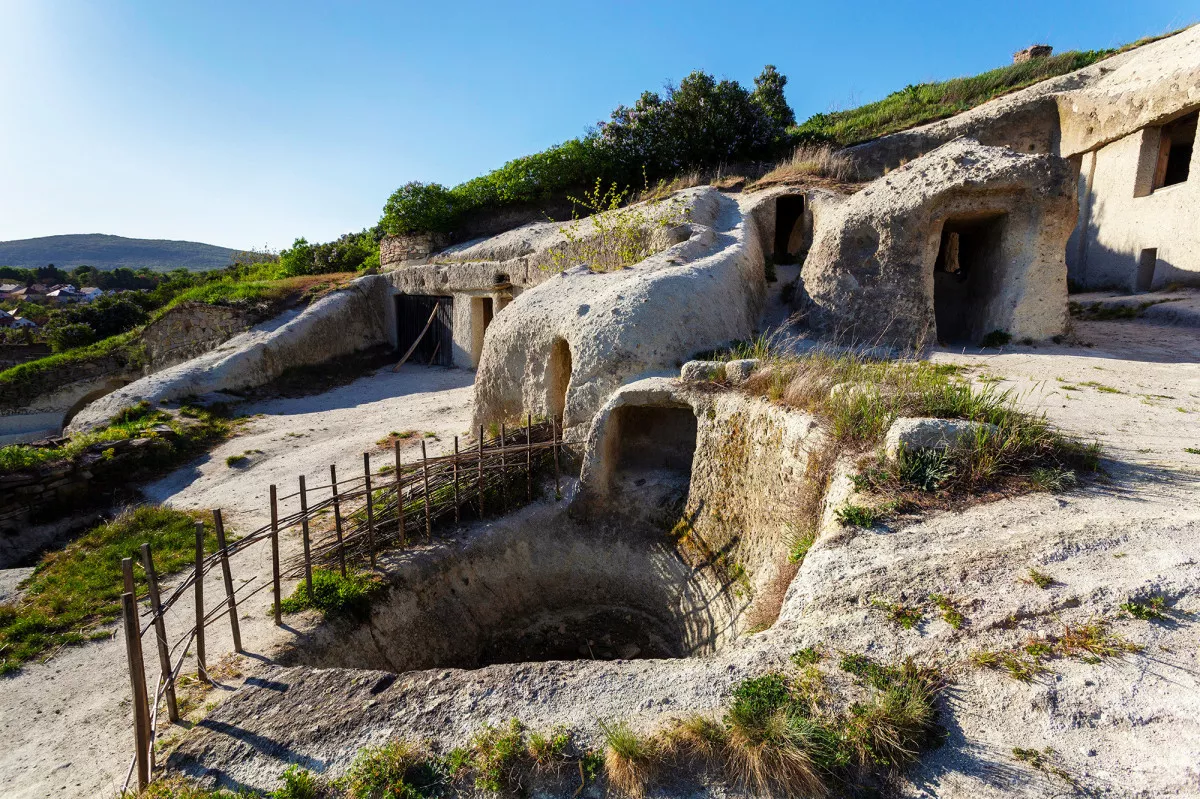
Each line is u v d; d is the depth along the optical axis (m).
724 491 6.50
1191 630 2.88
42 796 3.65
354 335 17.36
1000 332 9.15
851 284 9.57
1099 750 2.52
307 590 5.66
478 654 6.52
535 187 18.94
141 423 11.52
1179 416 5.56
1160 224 12.99
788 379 6.27
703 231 10.78
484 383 9.58
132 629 3.23
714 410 6.78
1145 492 4.03
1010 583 3.31
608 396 7.66
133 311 27.80
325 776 3.04
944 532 3.84
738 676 3.14
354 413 12.66
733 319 9.01
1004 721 2.71
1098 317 12.18
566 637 6.99
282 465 9.84
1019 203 8.85
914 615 3.25
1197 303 10.84
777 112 19.91
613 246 12.23
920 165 9.60
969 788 2.49
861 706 2.81
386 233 21.06
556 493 7.66
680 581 6.63
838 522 4.18
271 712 3.55
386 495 7.14
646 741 2.85
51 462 8.76
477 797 2.83
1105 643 2.89
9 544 7.89
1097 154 14.95
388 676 3.70
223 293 18.09
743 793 2.67
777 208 14.41
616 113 19.00
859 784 2.62
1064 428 5.27
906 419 4.64
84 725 4.28
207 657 4.84
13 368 18.17
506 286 15.01
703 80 18.00
